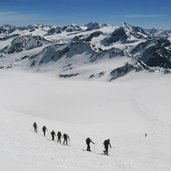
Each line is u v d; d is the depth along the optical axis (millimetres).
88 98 100000
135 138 46469
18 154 23594
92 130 49938
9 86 127750
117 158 31578
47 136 40156
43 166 21000
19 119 46219
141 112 69688
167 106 79625
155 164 30656
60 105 88000
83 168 23109
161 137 48156
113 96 101875
